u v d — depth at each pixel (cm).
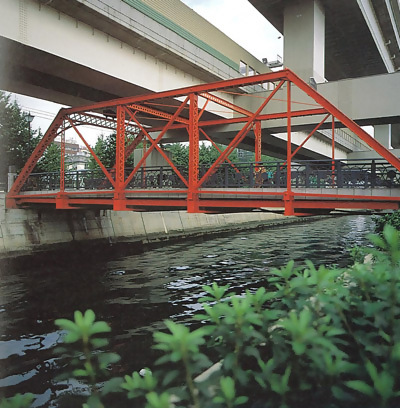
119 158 1565
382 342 187
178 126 2000
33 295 1241
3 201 2005
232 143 1338
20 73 1838
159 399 128
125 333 841
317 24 2744
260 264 1689
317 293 185
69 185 2153
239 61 2917
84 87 2138
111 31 1836
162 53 2117
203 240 2659
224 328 164
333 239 2531
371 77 2277
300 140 3484
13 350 757
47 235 2122
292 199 1181
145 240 2603
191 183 1338
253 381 189
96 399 152
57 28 1628
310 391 168
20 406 149
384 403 135
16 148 2786
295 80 1216
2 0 1426
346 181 1191
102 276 1519
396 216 1063
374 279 172
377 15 3509
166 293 1227
